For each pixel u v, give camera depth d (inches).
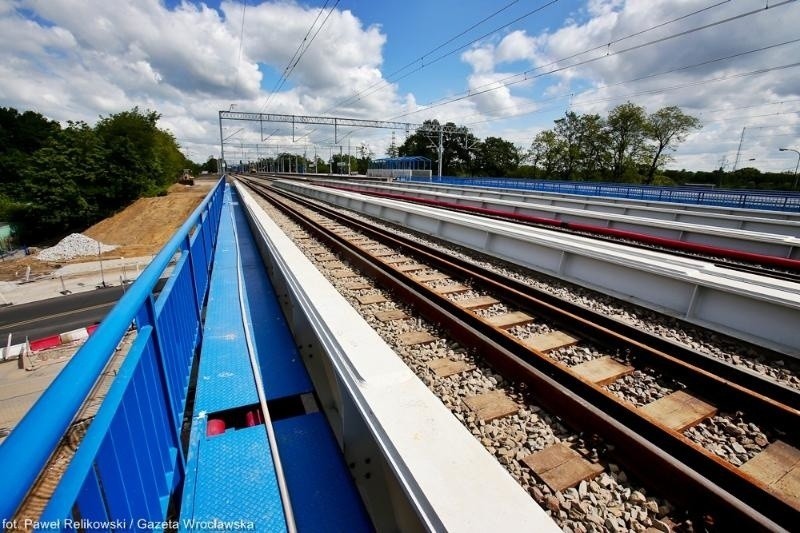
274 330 181.9
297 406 140.4
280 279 225.1
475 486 67.9
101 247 1577.3
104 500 55.4
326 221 554.3
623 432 99.5
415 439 77.7
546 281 278.7
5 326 892.6
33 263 1417.3
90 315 951.6
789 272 308.8
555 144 2561.5
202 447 102.8
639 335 176.9
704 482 83.8
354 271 281.4
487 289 242.8
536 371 127.6
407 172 2121.1
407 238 391.5
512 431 109.8
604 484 92.7
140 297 68.2
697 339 186.4
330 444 109.8
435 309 184.5
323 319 131.5
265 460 99.0
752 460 106.1
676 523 84.0
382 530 85.7
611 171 2394.2
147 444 72.6
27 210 1782.7
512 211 656.4
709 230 414.0
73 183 1822.1
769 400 119.9
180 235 131.7
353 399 93.6
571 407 114.0
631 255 239.1
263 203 839.7
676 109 2076.8
